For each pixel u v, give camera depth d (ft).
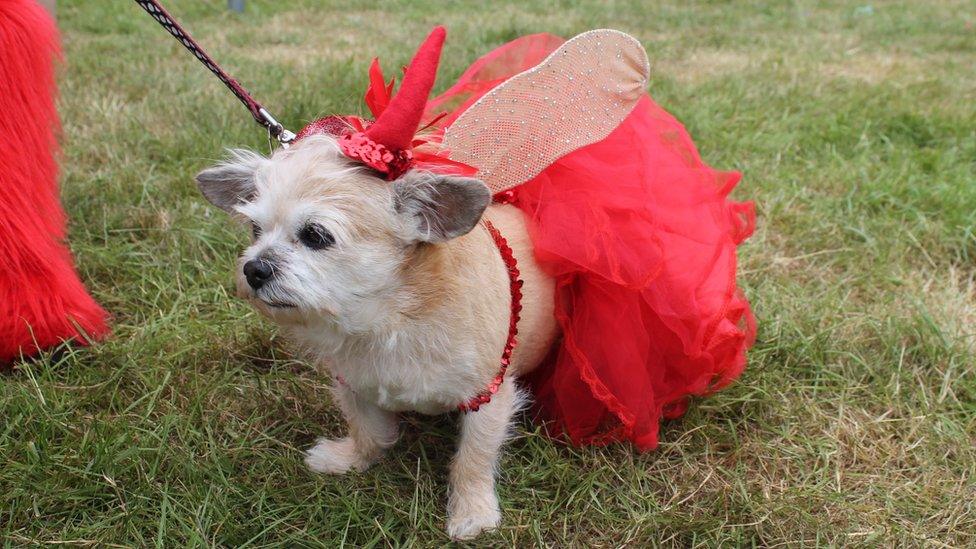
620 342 2.93
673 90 5.88
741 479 3.01
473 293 2.62
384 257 2.52
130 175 4.25
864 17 9.74
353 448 3.01
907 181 4.49
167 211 4.04
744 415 3.20
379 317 2.56
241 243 3.83
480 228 2.74
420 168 2.54
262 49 7.00
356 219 2.48
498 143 2.83
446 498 2.94
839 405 3.24
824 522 2.84
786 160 4.81
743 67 6.86
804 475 3.02
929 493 2.95
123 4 8.40
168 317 3.45
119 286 3.65
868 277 3.86
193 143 4.57
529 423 3.17
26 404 3.02
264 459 2.97
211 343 3.37
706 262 2.97
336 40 7.48
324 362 2.82
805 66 6.96
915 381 3.36
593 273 2.90
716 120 5.24
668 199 3.03
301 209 2.46
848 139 5.08
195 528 2.73
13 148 3.02
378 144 2.49
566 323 2.96
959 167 4.70
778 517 2.87
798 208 4.33
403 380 2.65
